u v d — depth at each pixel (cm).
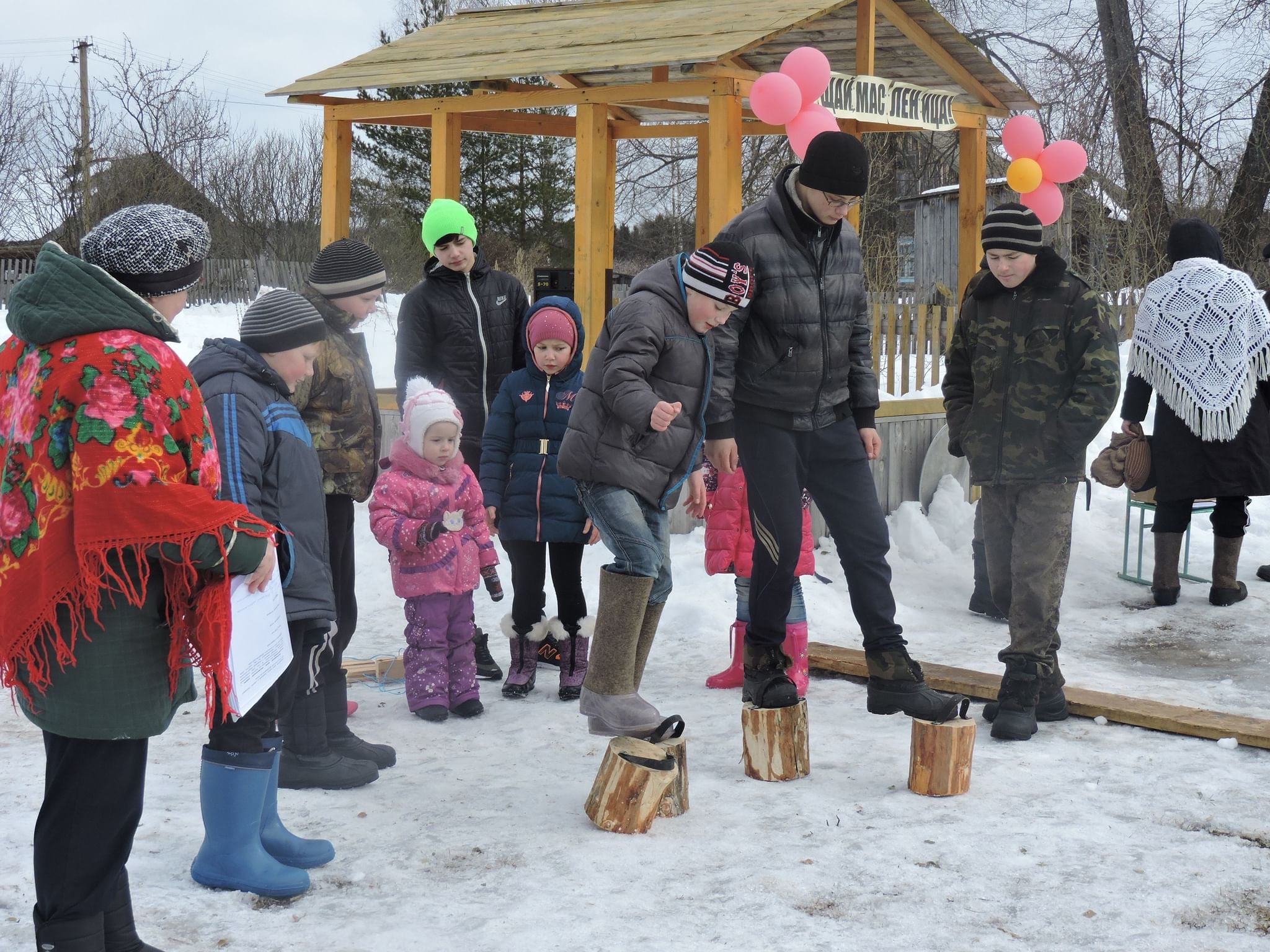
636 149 2489
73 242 2877
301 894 309
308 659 385
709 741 446
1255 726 439
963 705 393
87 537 221
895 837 347
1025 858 332
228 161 3106
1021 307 458
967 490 831
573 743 444
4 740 439
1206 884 313
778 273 406
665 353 376
